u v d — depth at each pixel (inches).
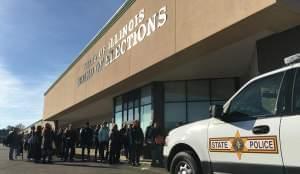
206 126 279.4
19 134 930.7
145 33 698.2
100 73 957.2
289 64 240.4
